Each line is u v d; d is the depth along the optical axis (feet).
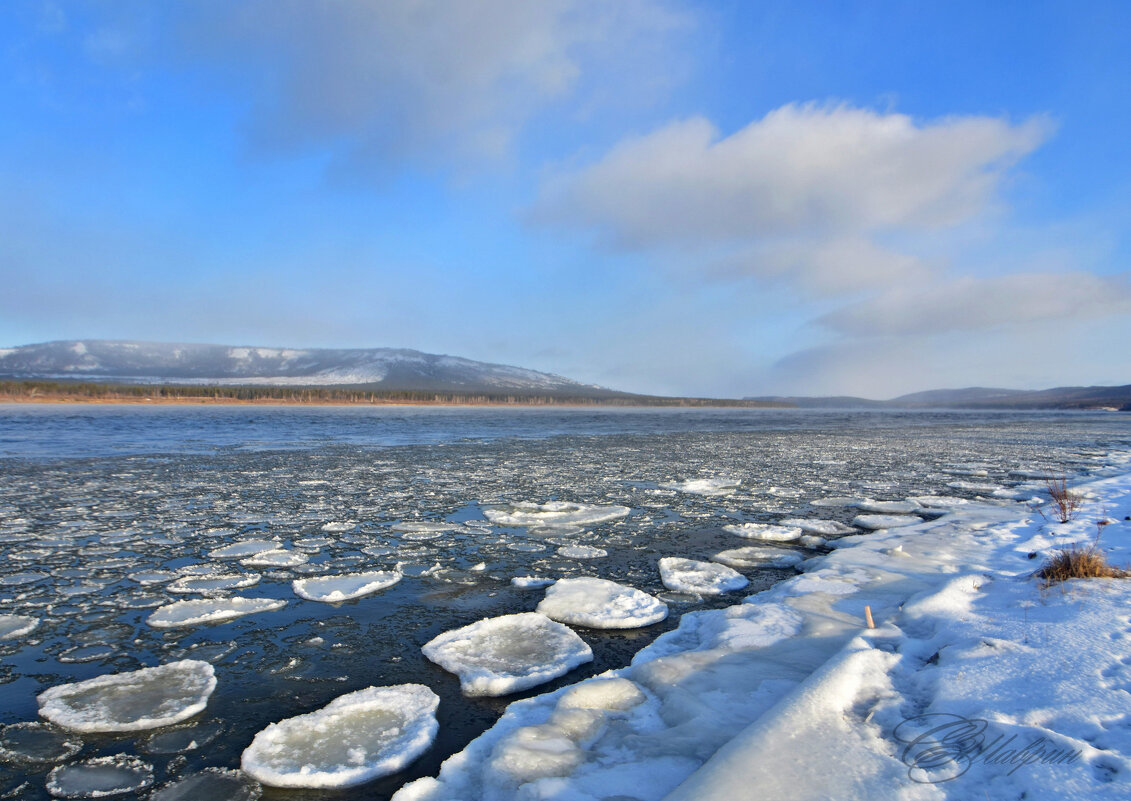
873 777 8.82
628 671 15.30
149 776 12.09
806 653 15.30
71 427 102.47
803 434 116.16
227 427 111.65
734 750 9.75
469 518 35.35
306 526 32.89
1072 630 13.61
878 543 27.73
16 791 11.57
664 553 28.45
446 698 15.12
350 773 11.93
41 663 16.99
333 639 18.66
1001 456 72.33
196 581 23.77
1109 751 8.91
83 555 27.14
